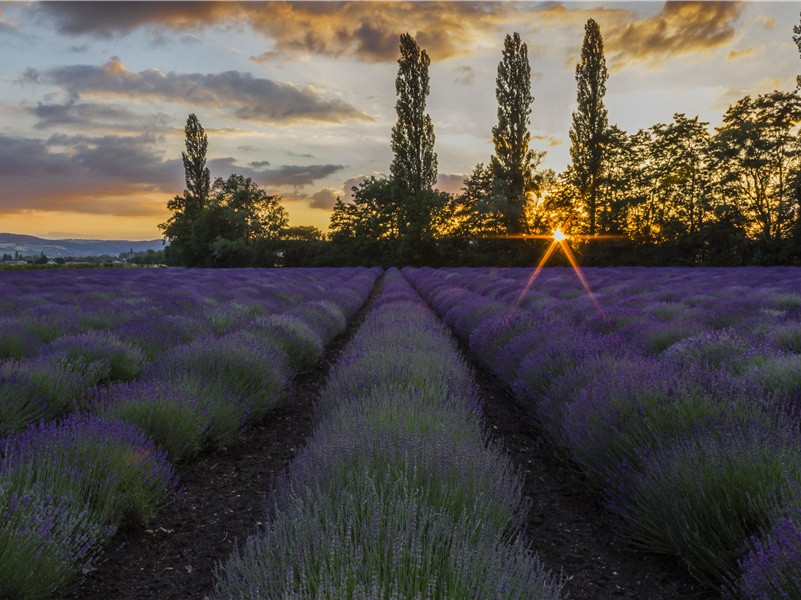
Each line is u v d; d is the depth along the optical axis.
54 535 2.67
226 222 69.81
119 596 2.72
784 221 44.09
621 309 10.73
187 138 76.94
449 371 5.86
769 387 4.48
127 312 11.38
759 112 46.78
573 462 4.45
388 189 64.75
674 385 4.08
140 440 3.95
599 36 52.47
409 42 60.28
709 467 2.93
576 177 54.00
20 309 12.48
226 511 3.74
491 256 56.44
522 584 1.91
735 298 12.79
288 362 7.67
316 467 2.99
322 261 66.12
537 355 6.25
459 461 3.07
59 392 5.37
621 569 2.96
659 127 52.16
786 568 2.11
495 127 53.84
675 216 50.06
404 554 1.96
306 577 1.96
